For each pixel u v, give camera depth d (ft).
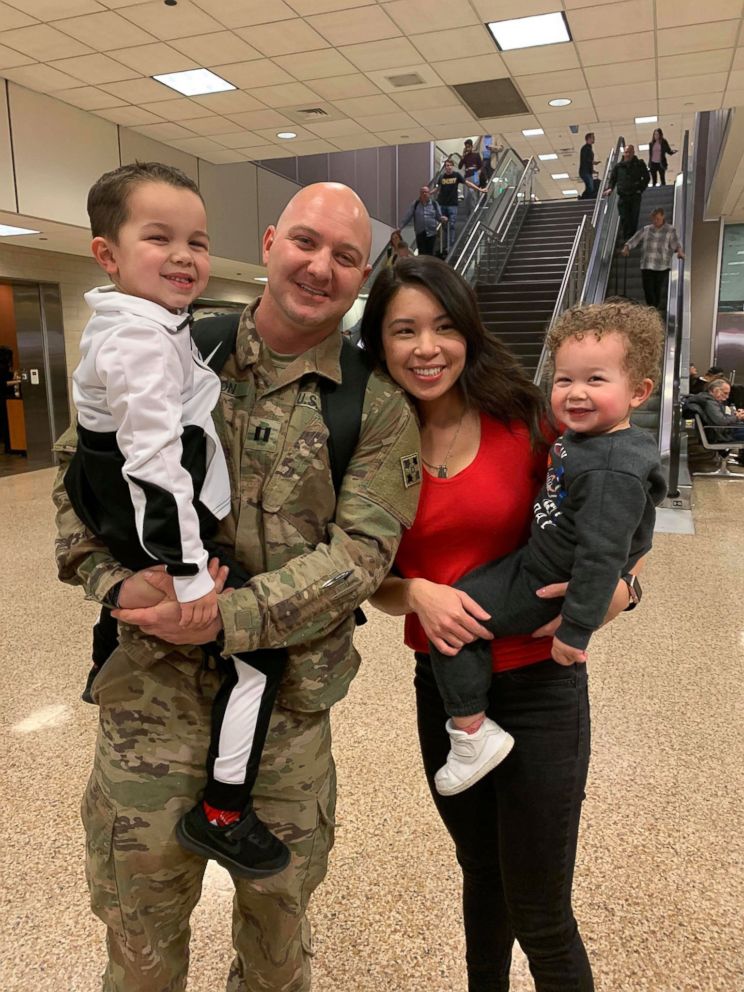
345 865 7.00
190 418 3.69
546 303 31.71
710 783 8.22
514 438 4.44
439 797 4.76
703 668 11.09
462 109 24.52
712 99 23.77
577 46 19.42
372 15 17.62
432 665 4.39
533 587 4.10
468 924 5.01
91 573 3.82
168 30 18.37
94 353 3.50
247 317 4.24
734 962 5.89
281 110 24.57
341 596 3.80
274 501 3.96
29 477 28.48
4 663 11.36
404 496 4.08
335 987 5.72
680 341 24.76
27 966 5.86
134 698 4.07
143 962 4.24
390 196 51.67
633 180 32.48
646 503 3.93
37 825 7.54
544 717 4.27
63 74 21.31
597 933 6.17
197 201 3.75
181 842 3.98
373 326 4.33
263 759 4.14
